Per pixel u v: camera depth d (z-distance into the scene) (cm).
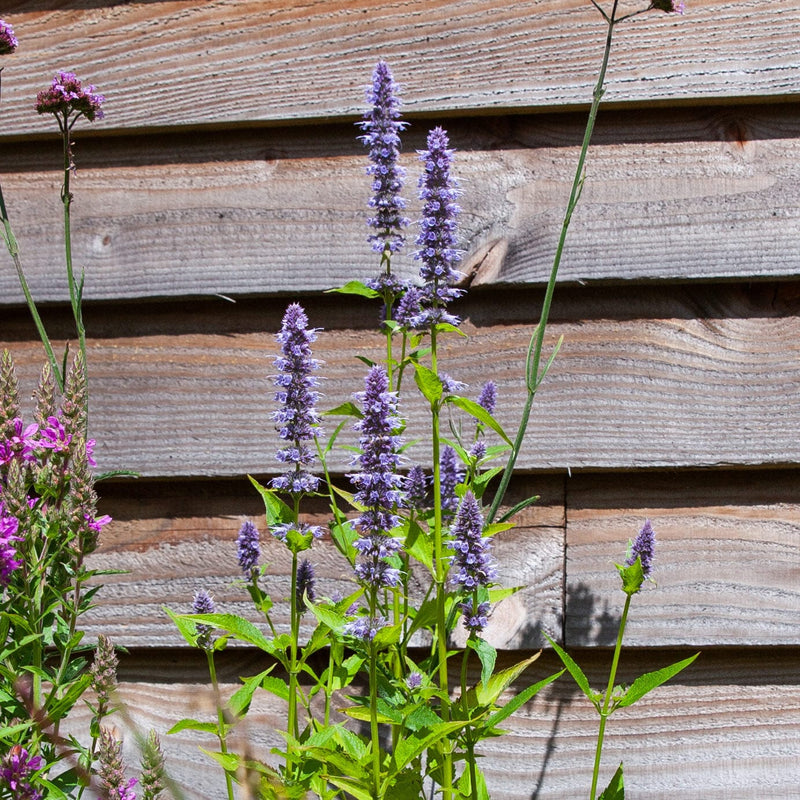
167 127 214
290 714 189
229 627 188
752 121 210
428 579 209
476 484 194
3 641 186
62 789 188
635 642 207
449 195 192
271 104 213
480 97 211
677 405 209
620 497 210
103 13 216
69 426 190
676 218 210
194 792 209
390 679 192
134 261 214
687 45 210
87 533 189
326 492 212
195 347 214
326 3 214
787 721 207
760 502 209
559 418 210
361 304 213
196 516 213
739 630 207
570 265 210
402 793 187
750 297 210
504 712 189
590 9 211
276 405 212
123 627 211
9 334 216
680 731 208
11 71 216
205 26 215
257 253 213
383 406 184
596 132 211
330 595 210
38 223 215
